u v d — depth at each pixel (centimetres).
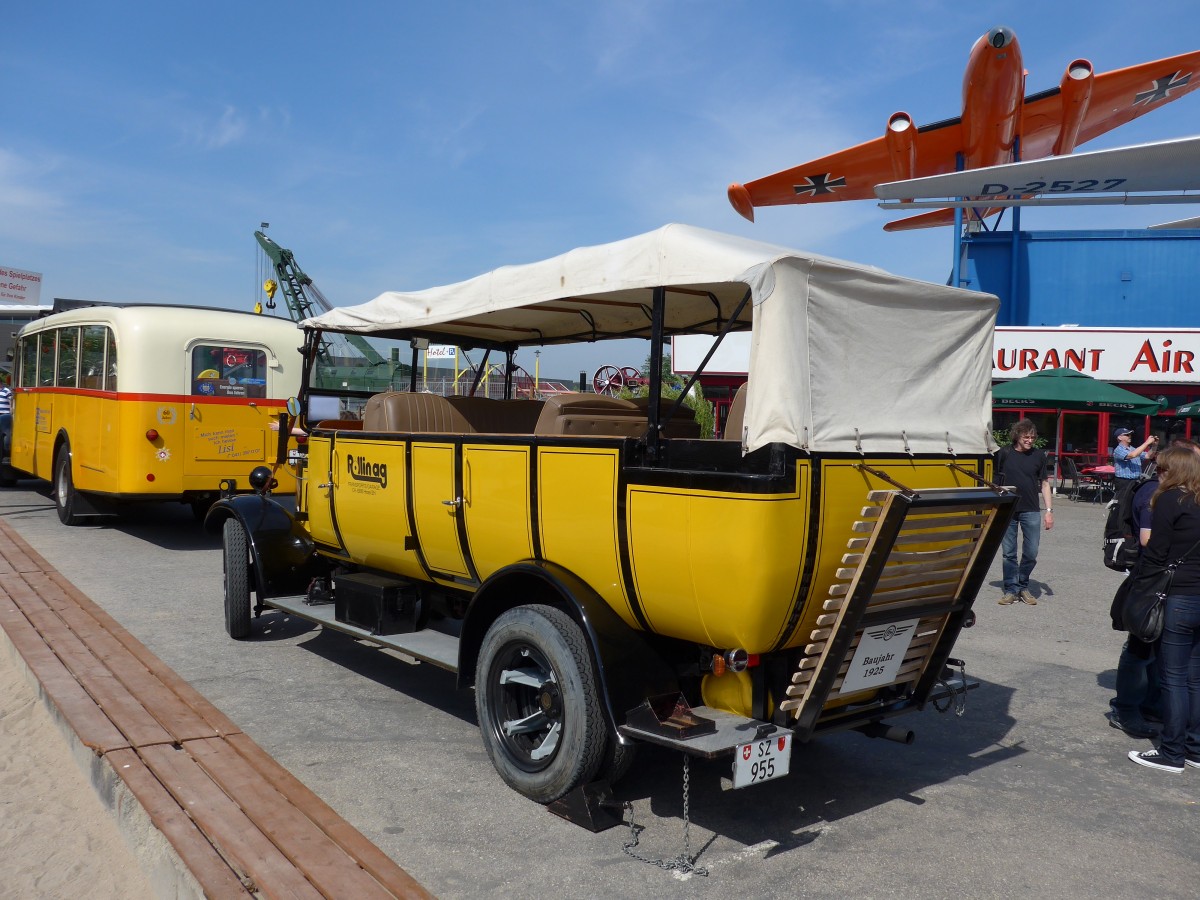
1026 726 546
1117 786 457
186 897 332
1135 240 2278
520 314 559
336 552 617
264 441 1109
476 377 693
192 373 1060
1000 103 2052
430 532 500
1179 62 2008
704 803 422
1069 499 1942
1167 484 484
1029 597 884
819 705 361
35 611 711
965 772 472
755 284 352
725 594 346
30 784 455
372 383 728
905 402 405
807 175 2353
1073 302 2309
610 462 388
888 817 413
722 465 354
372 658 649
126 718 483
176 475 1054
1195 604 472
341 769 449
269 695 562
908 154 2186
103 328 1087
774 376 347
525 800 415
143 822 380
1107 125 2333
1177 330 2102
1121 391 1795
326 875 324
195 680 587
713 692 386
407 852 364
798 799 432
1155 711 556
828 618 358
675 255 380
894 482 362
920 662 424
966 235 2341
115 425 1041
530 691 432
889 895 340
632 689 375
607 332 617
